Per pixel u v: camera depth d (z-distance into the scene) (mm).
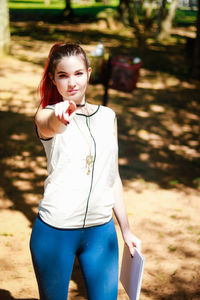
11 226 4266
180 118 8352
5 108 8148
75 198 1836
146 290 3342
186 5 32312
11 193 5016
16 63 11836
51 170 1854
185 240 4176
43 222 1885
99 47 9773
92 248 1953
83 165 1822
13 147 6387
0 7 12188
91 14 26812
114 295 2027
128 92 9828
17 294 3158
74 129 1813
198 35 11617
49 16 26094
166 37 19078
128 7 22266
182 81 11445
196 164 6230
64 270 1922
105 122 1899
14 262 3637
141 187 5395
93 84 9922
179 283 3467
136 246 2084
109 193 1964
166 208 4867
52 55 1824
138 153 6512
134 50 15711
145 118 8148
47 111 1700
